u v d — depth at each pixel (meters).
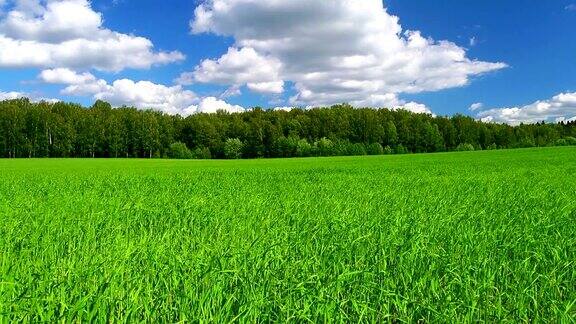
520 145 157.50
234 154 124.19
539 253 5.15
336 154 115.88
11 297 3.73
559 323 3.63
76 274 4.10
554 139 173.88
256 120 130.25
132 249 5.39
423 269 4.72
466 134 152.50
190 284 3.93
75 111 119.06
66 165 48.34
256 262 4.71
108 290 3.88
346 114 140.25
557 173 22.92
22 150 107.75
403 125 142.00
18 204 9.92
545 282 4.26
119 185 16.73
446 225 7.06
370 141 136.88
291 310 3.63
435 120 154.12
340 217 7.68
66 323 3.32
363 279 4.28
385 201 10.70
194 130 127.62
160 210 8.82
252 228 7.08
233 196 11.90
